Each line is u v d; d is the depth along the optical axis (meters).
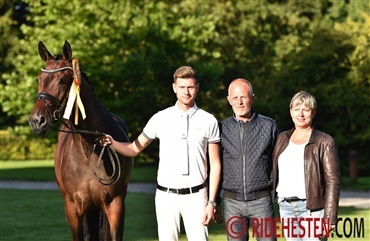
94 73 21.59
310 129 5.05
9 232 9.93
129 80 22.28
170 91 23.27
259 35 31.45
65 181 5.98
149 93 21.83
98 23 22.45
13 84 22.30
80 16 22.66
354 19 32.03
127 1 23.62
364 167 22.94
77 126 5.79
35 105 5.41
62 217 11.74
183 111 5.09
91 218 6.42
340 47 22.47
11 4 37.75
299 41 30.53
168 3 29.69
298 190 4.97
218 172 5.09
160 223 5.10
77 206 5.98
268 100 23.48
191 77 5.02
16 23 37.09
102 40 22.31
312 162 4.95
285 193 5.01
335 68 22.41
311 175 4.95
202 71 23.08
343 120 22.27
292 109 5.05
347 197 15.02
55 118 5.46
